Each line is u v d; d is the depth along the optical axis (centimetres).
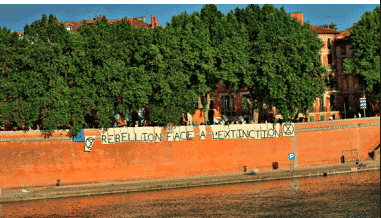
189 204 4294
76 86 4969
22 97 4794
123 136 5059
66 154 4919
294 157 5347
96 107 4938
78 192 4588
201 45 5212
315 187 4825
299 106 5547
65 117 4806
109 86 4869
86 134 4953
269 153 5575
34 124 5131
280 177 5194
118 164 5044
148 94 4988
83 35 5016
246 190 4756
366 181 5025
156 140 5159
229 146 5419
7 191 4653
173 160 5206
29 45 4806
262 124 5553
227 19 5588
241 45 5375
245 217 3919
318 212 4022
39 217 3969
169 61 5125
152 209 4162
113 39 5028
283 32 5488
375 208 4069
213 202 4341
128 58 5047
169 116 5100
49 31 4928
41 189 4700
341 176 5331
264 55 5362
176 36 5244
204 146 5322
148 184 4838
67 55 4991
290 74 5403
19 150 4816
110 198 4538
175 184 4844
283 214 3975
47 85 4841
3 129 5016
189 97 5156
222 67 5253
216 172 5350
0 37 4769
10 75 4769
